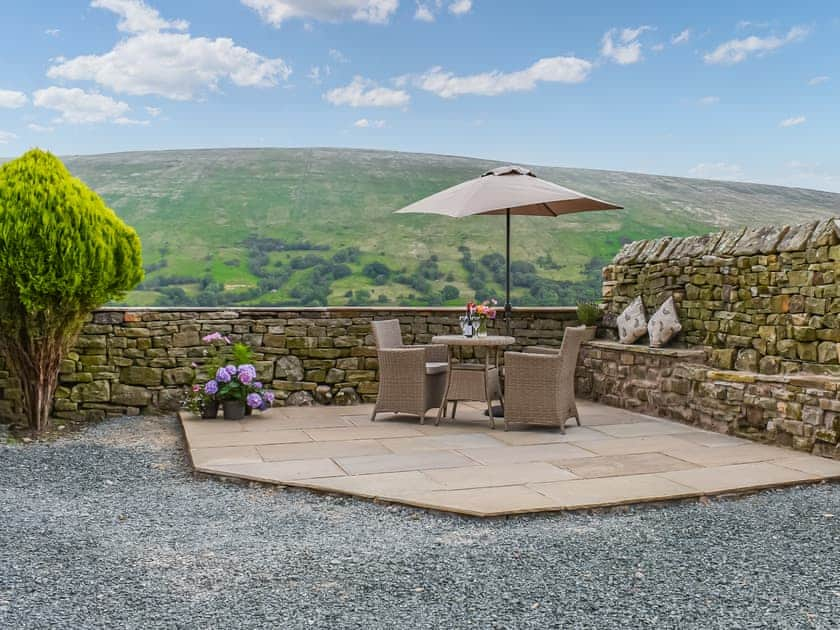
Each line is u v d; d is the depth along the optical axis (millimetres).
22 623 2654
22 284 6309
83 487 4809
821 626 2641
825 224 6066
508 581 3086
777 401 5883
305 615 2740
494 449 5750
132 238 7105
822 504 4328
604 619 2707
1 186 6340
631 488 4512
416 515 4094
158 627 2631
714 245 7250
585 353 8641
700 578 3123
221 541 3639
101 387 7594
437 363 7426
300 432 6484
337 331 8211
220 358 7863
